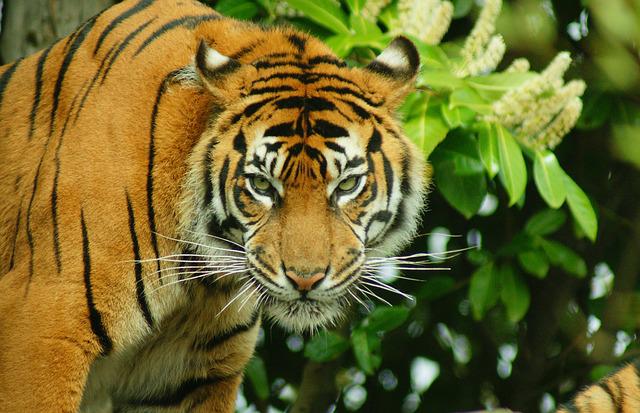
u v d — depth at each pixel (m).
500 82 8.57
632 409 6.88
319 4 8.94
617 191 12.05
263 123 6.93
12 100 7.63
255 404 12.51
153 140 7.06
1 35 9.86
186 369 8.06
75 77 7.36
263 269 6.90
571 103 8.48
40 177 7.11
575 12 11.10
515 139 8.75
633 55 9.23
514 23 10.04
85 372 7.01
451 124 8.25
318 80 7.11
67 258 6.92
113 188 6.95
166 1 7.65
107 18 7.54
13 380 6.88
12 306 6.96
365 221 7.06
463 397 12.92
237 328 7.94
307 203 6.85
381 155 7.10
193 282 7.40
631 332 11.38
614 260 12.59
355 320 11.72
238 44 7.42
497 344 12.73
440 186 9.28
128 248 6.99
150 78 7.18
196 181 7.04
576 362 12.66
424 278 12.21
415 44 7.97
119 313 7.04
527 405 12.25
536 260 10.22
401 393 12.99
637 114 10.39
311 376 11.66
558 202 8.50
